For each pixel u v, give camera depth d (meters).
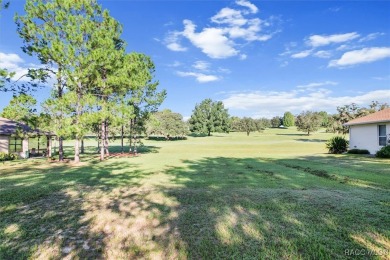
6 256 3.82
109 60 15.83
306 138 62.59
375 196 6.71
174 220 5.17
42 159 20.97
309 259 3.54
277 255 3.65
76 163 16.98
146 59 24.58
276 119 121.50
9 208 6.18
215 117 85.81
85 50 15.79
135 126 26.27
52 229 4.83
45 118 16.23
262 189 7.86
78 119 15.37
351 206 5.81
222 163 16.11
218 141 56.34
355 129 22.28
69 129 14.80
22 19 15.57
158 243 4.15
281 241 4.09
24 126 21.97
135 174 11.76
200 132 83.50
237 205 6.11
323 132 89.88
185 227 4.79
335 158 17.73
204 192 7.59
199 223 4.97
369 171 11.20
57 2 15.55
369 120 20.03
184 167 14.27
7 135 21.69
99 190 8.18
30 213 5.79
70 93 15.12
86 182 9.68
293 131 97.19
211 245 4.02
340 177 9.70
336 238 4.18
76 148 17.23
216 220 5.10
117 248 4.02
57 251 3.96
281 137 67.81
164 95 25.50
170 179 10.19
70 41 15.14
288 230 4.53
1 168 14.57
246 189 7.93
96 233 4.61
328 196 6.75
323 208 5.72
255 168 13.23
